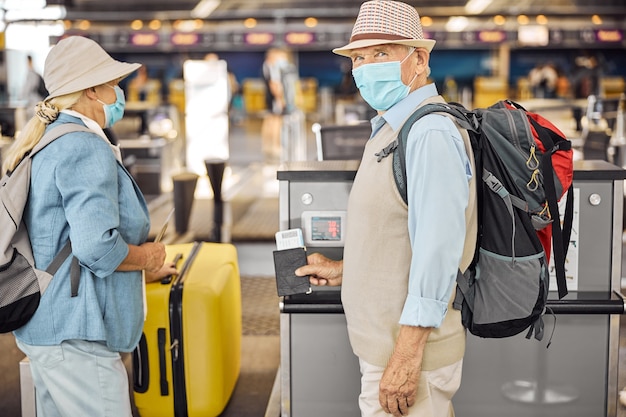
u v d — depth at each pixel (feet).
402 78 7.49
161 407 10.75
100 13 54.75
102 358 7.97
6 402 12.41
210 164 21.38
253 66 65.87
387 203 7.23
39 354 7.86
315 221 9.41
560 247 7.45
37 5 52.44
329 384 9.53
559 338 9.37
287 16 54.95
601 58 64.18
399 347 6.97
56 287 7.76
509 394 9.49
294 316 9.44
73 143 7.66
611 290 9.47
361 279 7.43
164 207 28.84
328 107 60.75
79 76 7.98
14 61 43.37
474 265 7.41
